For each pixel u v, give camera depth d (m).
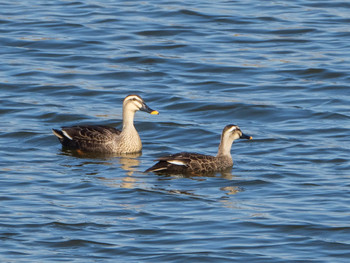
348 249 13.05
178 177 17.02
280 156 18.61
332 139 19.98
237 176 17.09
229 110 22.59
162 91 24.28
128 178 16.84
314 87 24.62
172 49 28.20
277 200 15.41
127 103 19.25
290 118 21.94
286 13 32.53
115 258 12.64
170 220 14.23
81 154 19.09
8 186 16.02
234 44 28.84
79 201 15.20
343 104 23.06
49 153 19.02
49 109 22.41
